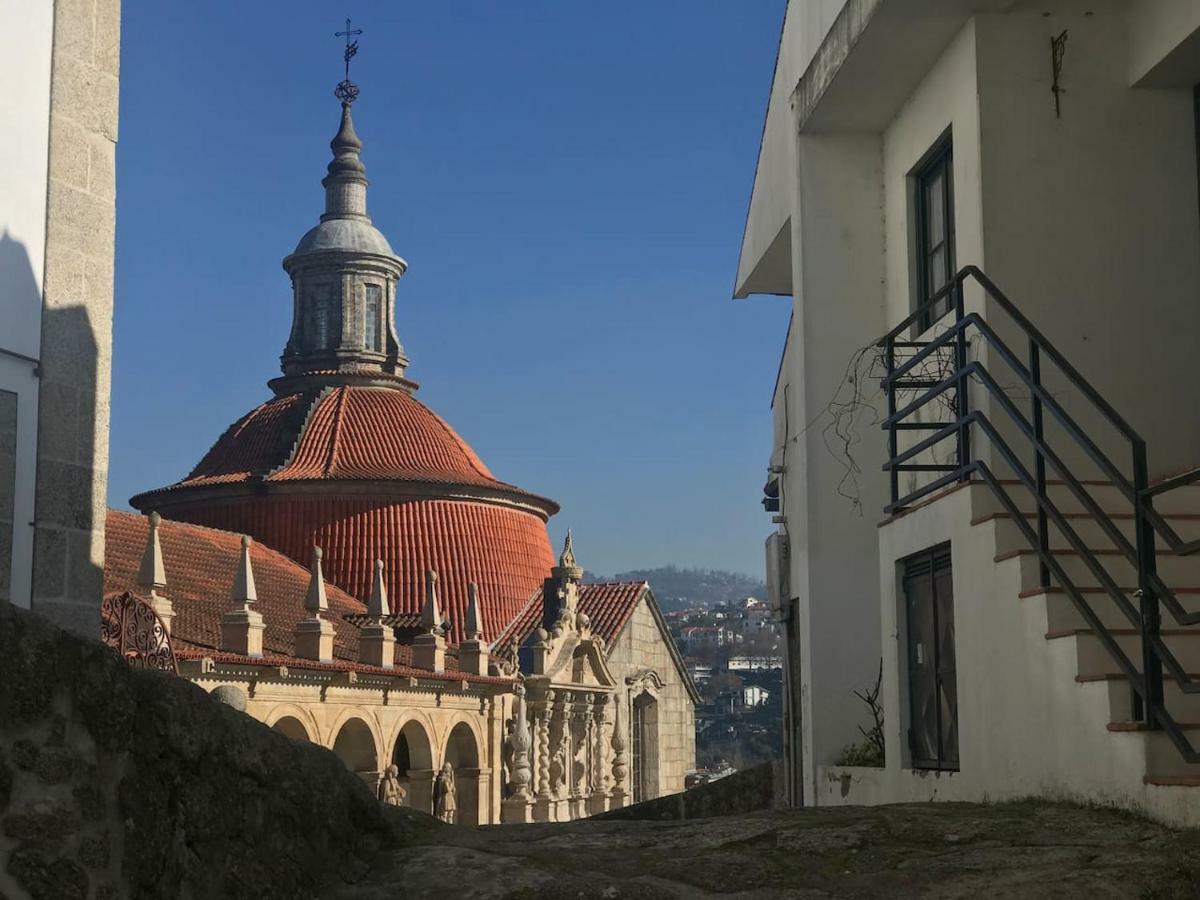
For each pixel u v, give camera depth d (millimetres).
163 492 70750
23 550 13203
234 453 73062
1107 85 12312
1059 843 7734
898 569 12336
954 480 10930
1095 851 7465
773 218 18016
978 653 10305
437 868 7852
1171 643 9180
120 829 6230
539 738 66250
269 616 48031
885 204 14977
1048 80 12297
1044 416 11828
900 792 12039
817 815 8945
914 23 12633
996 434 10242
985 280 10609
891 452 12648
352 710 46844
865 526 14523
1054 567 9219
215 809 6844
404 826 8641
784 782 17656
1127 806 8195
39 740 5918
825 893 7324
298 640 45031
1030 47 12328
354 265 77938
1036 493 9492
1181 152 12297
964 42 12562
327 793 7730
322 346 77625
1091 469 11836
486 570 71188
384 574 68750
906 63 13469
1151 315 12117
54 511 13508
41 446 13461
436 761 52875
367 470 70875
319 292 78250
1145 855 7250
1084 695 8688
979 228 12164
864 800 13039
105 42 14500
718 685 142625
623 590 82188
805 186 15070
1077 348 11984
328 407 74500
